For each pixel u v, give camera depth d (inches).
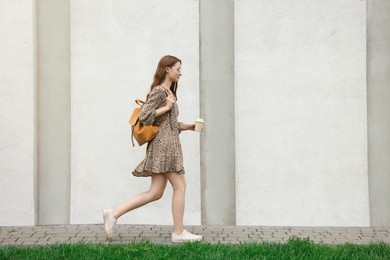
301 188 281.0
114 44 281.3
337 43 278.7
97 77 281.3
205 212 281.9
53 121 280.7
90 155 282.0
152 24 280.8
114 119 281.9
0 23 274.2
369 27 277.3
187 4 280.2
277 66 280.2
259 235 254.2
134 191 282.8
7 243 233.5
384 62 276.7
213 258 192.7
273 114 280.7
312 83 279.6
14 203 276.7
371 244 213.8
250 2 279.9
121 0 280.5
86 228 269.6
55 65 280.1
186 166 281.1
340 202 280.4
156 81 231.6
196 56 280.4
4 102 275.4
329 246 213.5
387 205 278.5
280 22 279.7
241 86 281.0
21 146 275.6
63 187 281.9
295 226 280.7
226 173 281.3
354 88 278.7
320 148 280.2
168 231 262.5
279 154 281.1
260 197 281.9
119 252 201.5
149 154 228.4
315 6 279.1
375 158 278.5
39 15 279.1
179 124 237.6
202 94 280.4
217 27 279.9
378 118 277.6
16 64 274.4
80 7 281.1
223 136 281.1
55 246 210.7
